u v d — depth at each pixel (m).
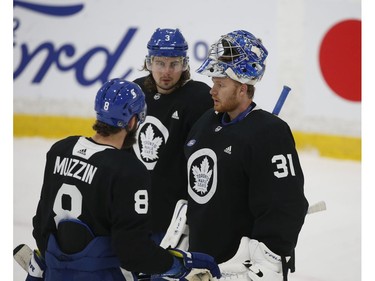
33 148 21.81
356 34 20.14
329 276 13.86
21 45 23.58
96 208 8.09
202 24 21.75
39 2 23.36
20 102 23.45
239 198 9.18
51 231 8.54
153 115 11.41
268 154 8.95
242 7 21.31
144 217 8.06
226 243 9.30
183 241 10.19
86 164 8.20
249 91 9.34
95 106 8.45
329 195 17.56
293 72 20.75
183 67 11.23
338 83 20.27
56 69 23.12
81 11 22.81
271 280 8.80
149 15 22.16
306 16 20.59
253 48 9.23
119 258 8.05
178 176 11.39
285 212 8.84
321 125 20.44
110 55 22.55
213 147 9.41
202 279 8.66
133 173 8.06
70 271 8.37
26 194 18.12
